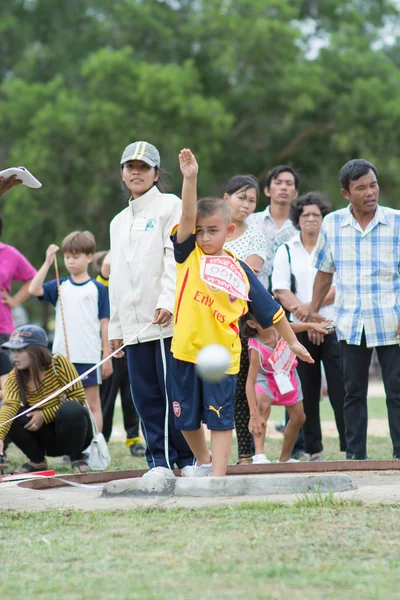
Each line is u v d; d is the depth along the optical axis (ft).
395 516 23.59
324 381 52.26
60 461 47.19
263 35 147.64
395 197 148.36
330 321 40.93
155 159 32.01
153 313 31.60
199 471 30.81
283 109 152.87
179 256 29.30
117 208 148.87
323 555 20.08
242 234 42.52
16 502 28.12
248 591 17.63
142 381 32.07
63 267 143.02
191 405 29.37
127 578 18.67
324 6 175.73
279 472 35.88
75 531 23.15
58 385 41.63
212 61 153.89
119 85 142.82
